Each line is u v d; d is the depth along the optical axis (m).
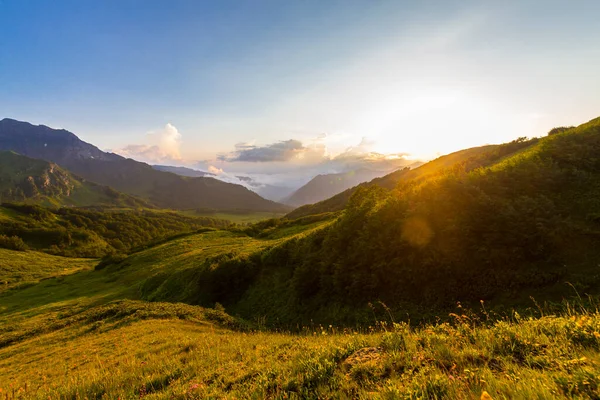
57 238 147.75
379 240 18.17
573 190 15.37
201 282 31.78
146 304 24.88
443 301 14.03
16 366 15.20
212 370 7.98
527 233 13.34
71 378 9.90
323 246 23.20
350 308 17.91
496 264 13.38
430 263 15.09
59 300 50.94
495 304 12.30
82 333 20.20
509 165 18.08
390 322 14.65
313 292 21.78
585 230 12.83
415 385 4.12
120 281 56.41
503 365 4.46
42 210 183.75
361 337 7.80
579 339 4.77
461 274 14.06
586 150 17.95
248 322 21.48
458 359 4.91
